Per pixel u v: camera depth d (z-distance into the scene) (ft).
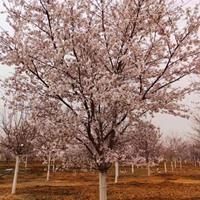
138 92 25.09
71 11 25.31
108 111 24.36
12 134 56.75
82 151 26.04
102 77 22.66
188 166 196.34
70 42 23.58
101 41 25.89
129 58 24.61
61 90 22.75
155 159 25.34
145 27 25.49
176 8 25.36
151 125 26.30
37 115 24.49
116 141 25.30
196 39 24.82
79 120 22.91
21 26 25.44
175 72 25.44
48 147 24.44
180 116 25.98
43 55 24.03
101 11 26.81
